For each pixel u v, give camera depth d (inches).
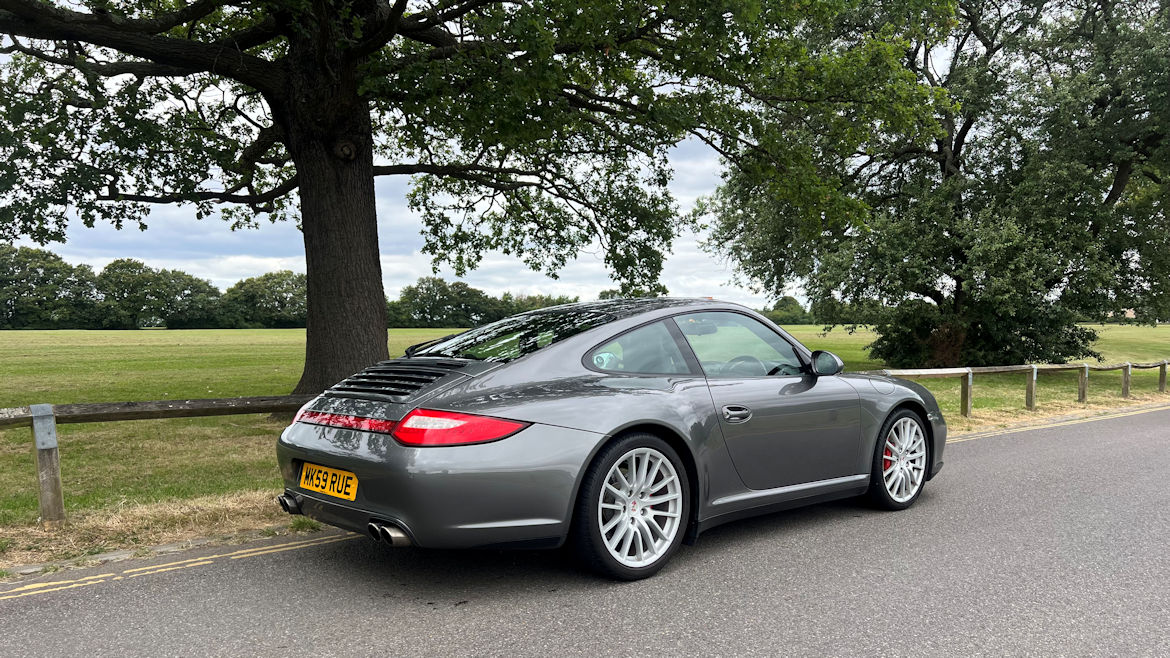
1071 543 158.1
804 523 175.3
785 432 158.1
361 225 373.1
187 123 446.3
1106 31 772.6
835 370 167.8
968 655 100.2
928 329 906.7
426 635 106.3
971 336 890.7
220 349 1589.6
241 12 490.3
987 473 244.7
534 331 149.3
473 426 116.0
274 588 126.5
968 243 776.9
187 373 840.3
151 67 402.9
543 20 315.0
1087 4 807.7
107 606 117.9
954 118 850.1
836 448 170.2
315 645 102.5
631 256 586.6
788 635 106.9
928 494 210.4
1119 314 794.8
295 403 208.1
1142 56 716.0
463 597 122.4
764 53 397.7
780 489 159.2
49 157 367.2
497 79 319.9
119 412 176.7
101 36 336.2
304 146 366.9
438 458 113.1
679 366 148.6
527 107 340.8
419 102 320.2
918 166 902.4
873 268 794.2
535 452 118.6
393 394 126.7
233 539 156.7
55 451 164.9
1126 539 161.6
